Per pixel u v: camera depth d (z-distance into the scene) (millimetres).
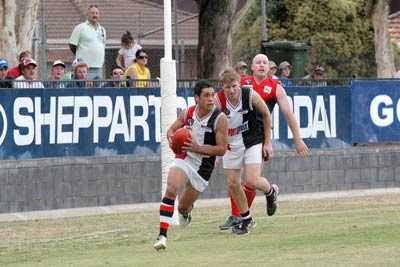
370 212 35250
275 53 52156
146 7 88250
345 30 80625
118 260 25172
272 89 31672
